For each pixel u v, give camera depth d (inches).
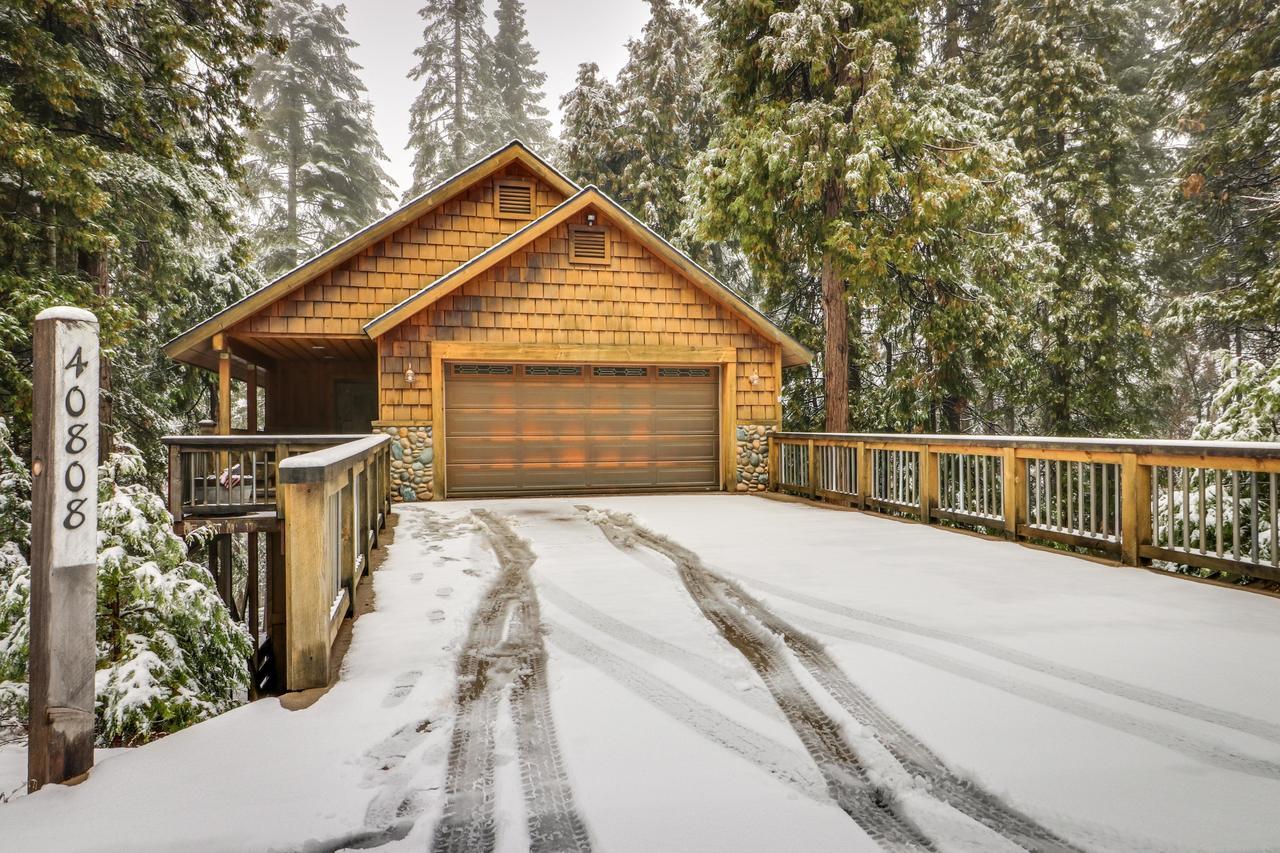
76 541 89.9
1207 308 549.6
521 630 147.8
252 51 446.6
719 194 522.0
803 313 682.8
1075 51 658.2
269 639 238.2
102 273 422.9
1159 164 816.9
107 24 394.9
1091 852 71.7
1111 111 642.2
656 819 76.9
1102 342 631.2
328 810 80.2
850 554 227.5
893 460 337.4
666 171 855.7
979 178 487.5
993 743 94.3
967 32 724.7
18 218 375.2
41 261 396.5
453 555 231.9
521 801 81.4
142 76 415.2
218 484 279.4
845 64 489.1
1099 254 640.4
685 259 453.4
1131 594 171.9
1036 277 625.6
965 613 155.3
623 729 100.0
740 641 140.6
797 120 464.1
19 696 159.0
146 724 137.1
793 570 201.8
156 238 469.4
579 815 78.2
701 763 89.9
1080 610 157.5
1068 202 642.2
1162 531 257.8
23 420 358.9
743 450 471.8
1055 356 631.2
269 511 278.1
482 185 490.0
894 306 555.5
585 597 175.2
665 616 157.8
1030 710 104.7
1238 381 310.5
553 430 449.1
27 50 315.6
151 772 89.0
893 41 518.9
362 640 140.6
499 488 440.1
